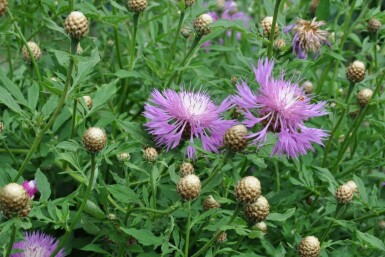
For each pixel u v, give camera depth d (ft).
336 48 2.39
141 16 2.25
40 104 2.12
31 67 2.14
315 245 1.78
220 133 1.67
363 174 2.37
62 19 2.43
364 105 2.15
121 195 1.70
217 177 1.66
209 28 2.06
